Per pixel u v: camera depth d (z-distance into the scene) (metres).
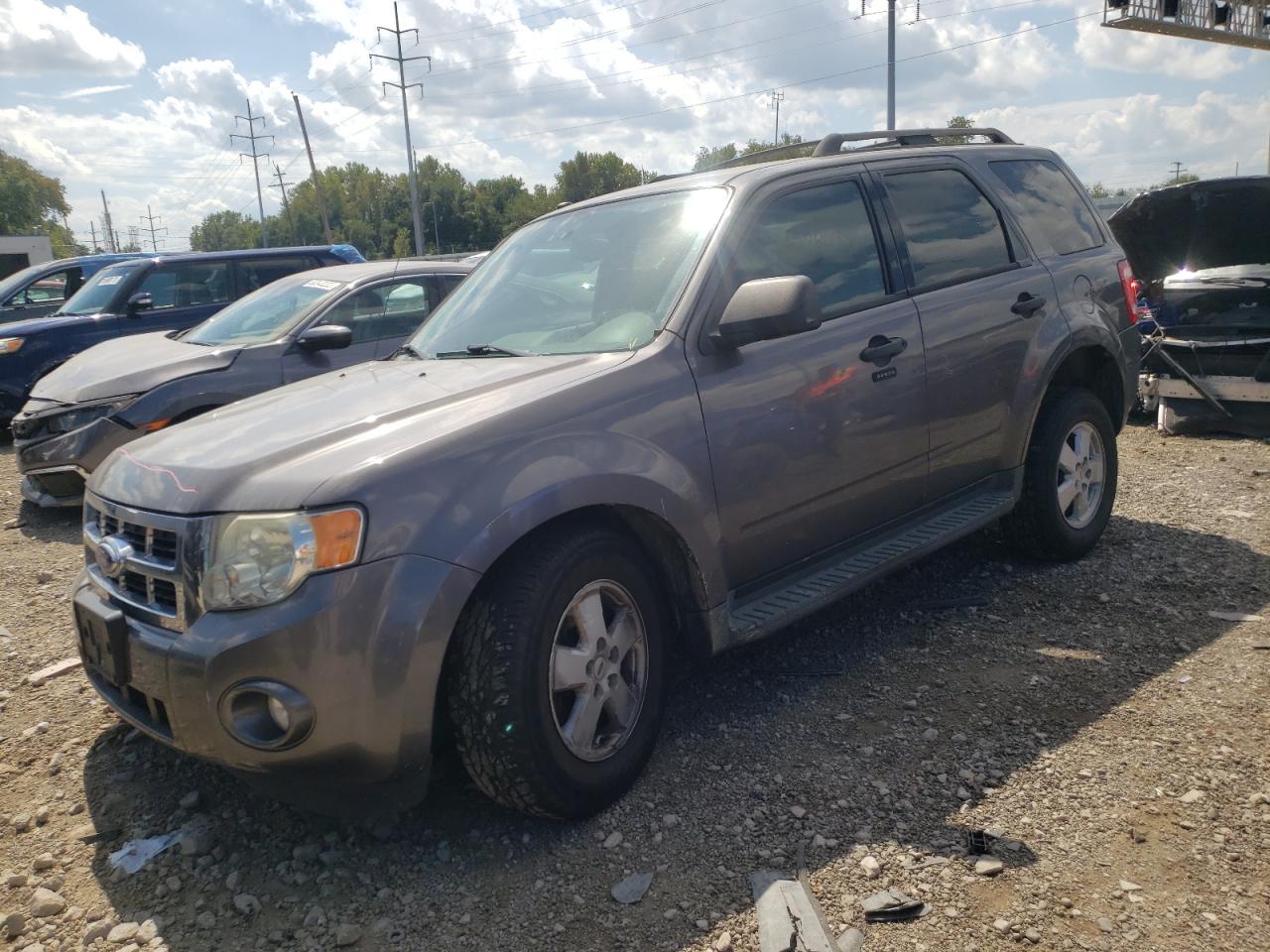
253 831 3.00
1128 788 2.87
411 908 2.59
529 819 2.94
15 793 3.33
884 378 3.75
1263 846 2.57
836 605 4.49
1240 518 5.38
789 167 3.82
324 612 2.44
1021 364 4.39
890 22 35.56
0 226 91.94
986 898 2.45
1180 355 7.62
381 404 3.02
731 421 3.25
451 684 2.68
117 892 2.76
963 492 4.30
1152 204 8.08
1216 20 24.16
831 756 3.17
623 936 2.42
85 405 6.56
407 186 119.88
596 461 2.87
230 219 146.50
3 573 5.86
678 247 3.51
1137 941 2.27
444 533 2.56
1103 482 4.88
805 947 2.29
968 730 3.28
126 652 2.72
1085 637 3.96
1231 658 3.65
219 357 6.80
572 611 2.84
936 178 4.38
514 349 3.53
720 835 2.79
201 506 2.61
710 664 3.94
